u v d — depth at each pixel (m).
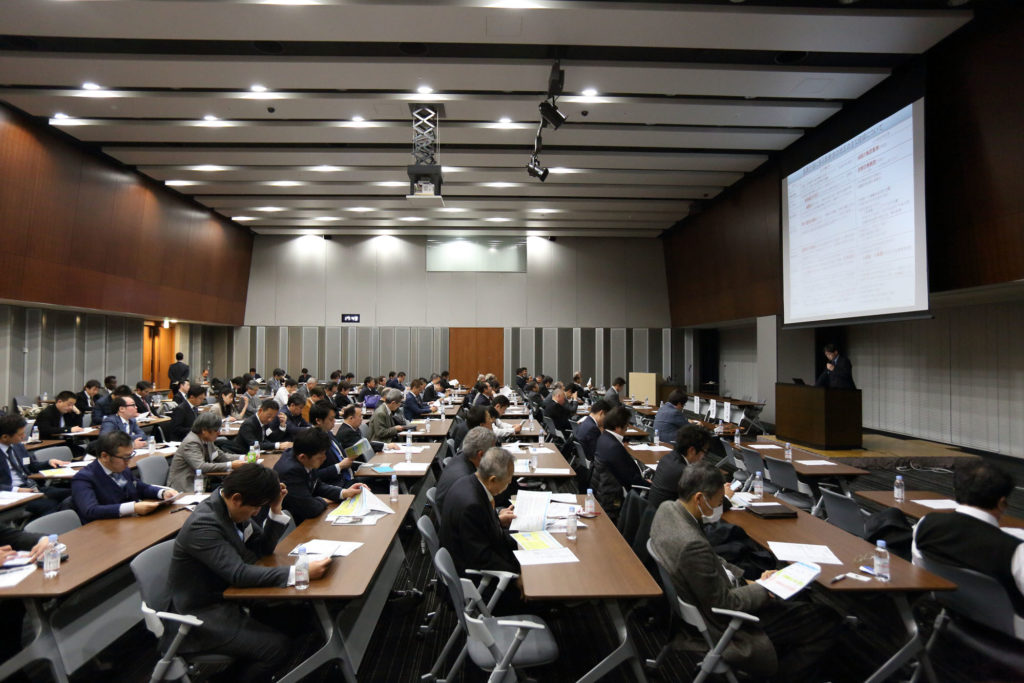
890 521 3.11
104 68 6.64
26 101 7.54
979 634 2.42
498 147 9.59
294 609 2.66
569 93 7.47
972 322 8.84
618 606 2.30
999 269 5.84
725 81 6.99
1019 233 5.62
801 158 8.84
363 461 5.06
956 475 2.62
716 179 11.07
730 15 5.55
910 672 2.80
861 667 2.86
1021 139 5.54
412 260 16.48
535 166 8.09
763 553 3.18
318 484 3.69
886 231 6.89
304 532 2.97
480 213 13.84
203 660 2.26
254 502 2.42
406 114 8.02
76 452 6.89
